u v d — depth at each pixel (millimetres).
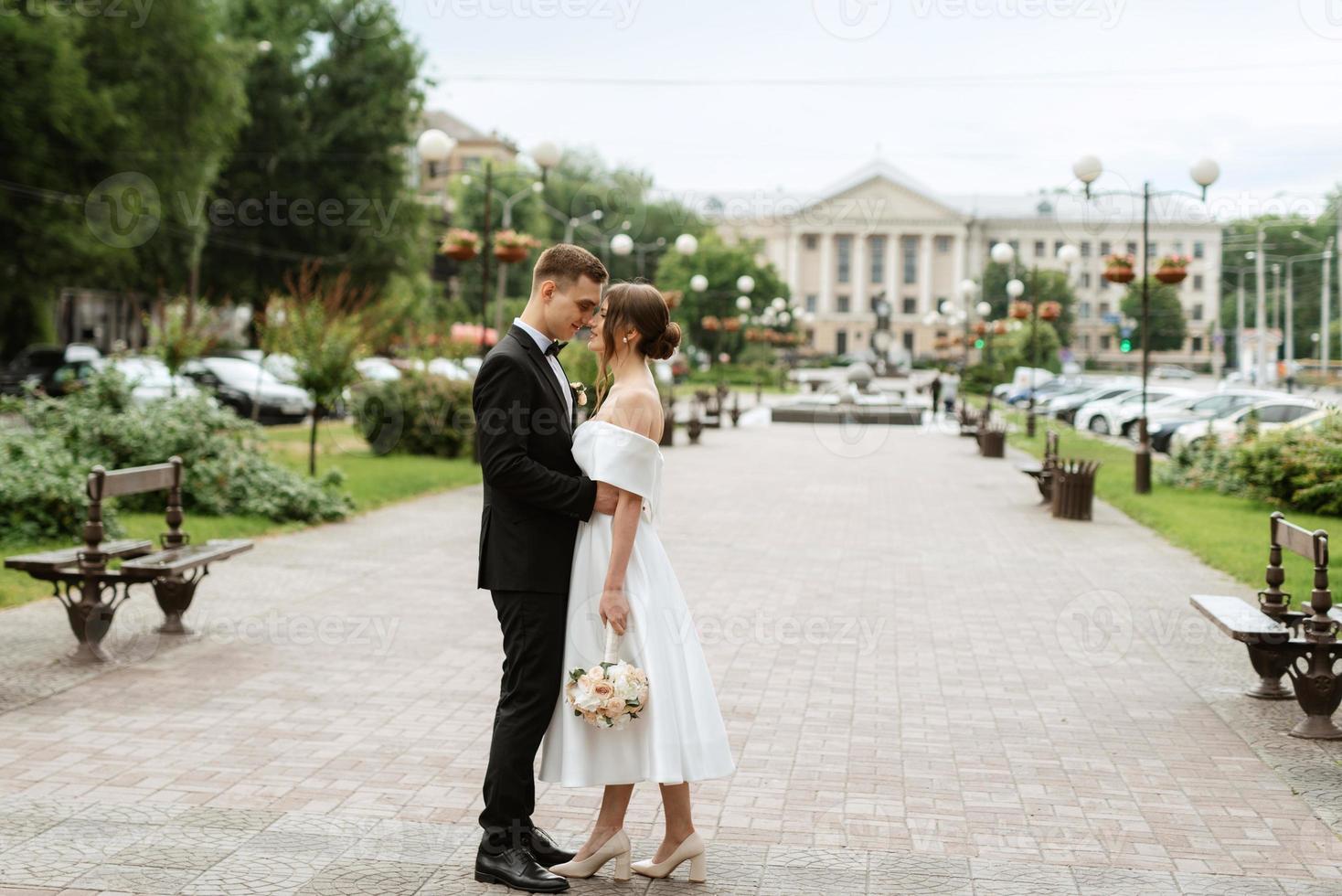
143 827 4336
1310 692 5707
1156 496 16969
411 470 18859
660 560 3930
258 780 4875
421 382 21953
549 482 3725
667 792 3939
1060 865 4113
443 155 15328
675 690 3824
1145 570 10750
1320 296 69375
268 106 43188
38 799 4602
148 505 12625
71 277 30062
